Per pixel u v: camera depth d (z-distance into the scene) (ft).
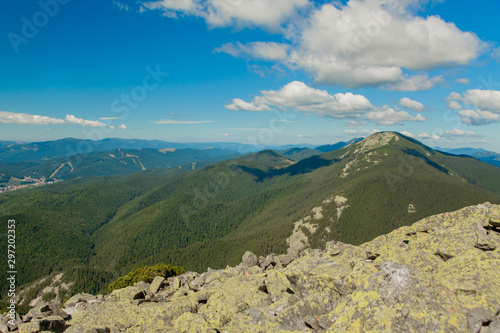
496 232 59.41
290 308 48.78
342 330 38.32
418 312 36.73
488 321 34.81
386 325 36.50
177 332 52.95
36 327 53.78
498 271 42.47
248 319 51.47
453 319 35.50
